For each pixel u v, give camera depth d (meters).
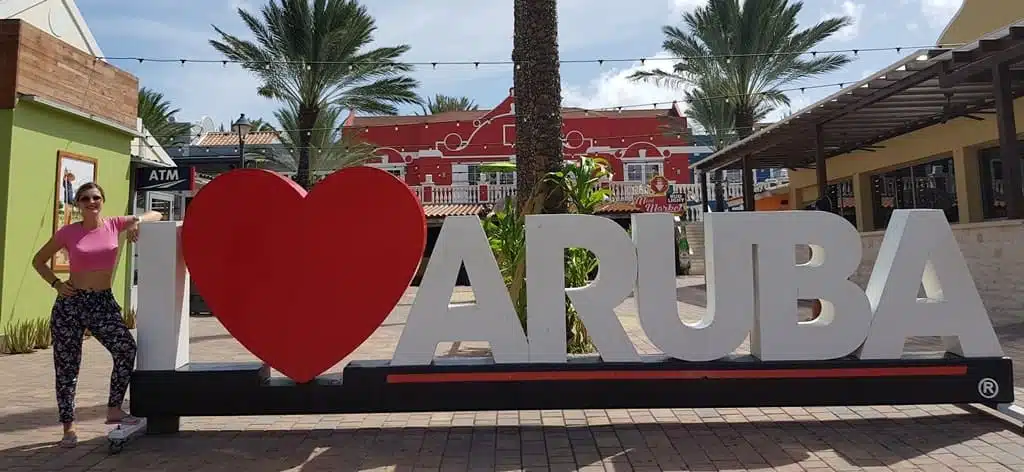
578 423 4.82
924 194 14.39
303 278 4.40
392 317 12.89
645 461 3.91
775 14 19.30
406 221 4.44
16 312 8.61
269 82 18.94
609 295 4.52
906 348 7.46
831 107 11.50
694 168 19.28
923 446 4.10
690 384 4.48
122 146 11.12
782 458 3.93
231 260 4.41
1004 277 9.34
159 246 4.50
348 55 18.81
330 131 22.30
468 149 26.98
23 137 8.80
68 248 4.27
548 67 7.32
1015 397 5.04
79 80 9.91
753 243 4.55
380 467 3.87
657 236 4.53
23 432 4.64
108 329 4.31
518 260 6.76
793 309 4.53
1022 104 11.05
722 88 20.88
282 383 4.48
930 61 9.16
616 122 27.28
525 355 4.50
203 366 4.59
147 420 4.57
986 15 12.21
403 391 4.45
